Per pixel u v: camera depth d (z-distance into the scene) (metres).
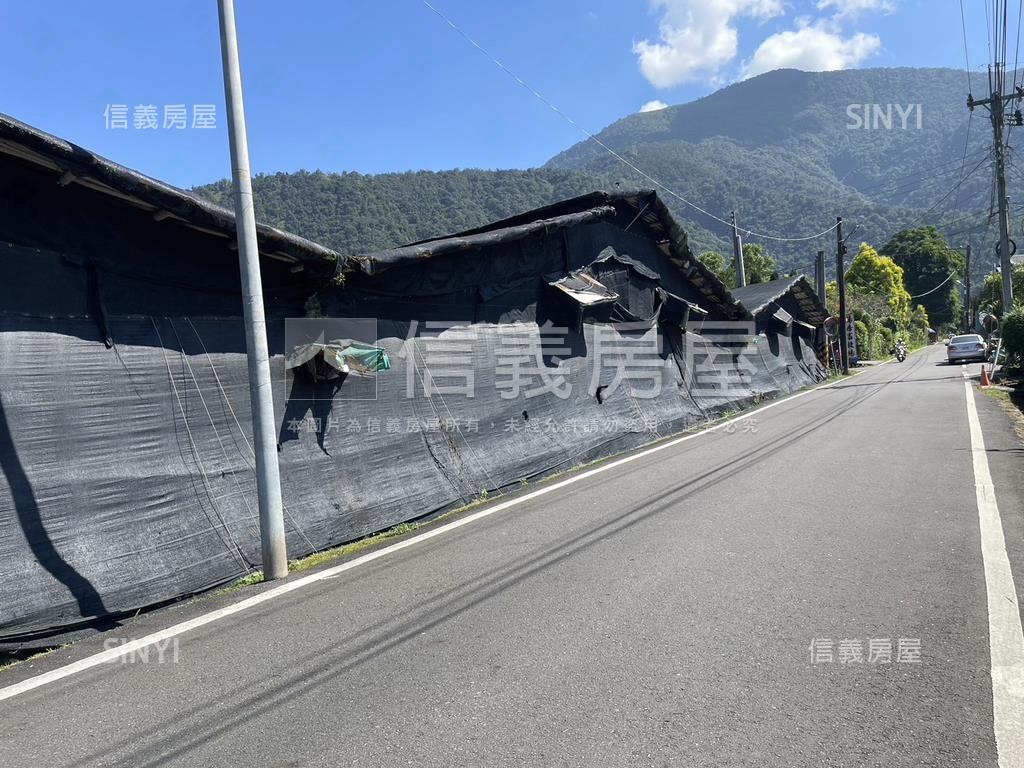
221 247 6.50
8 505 4.53
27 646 4.18
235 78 5.46
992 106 22.80
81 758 2.85
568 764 2.53
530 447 9.74
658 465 9.51
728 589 4.29
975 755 2.49
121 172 5.17
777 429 12.58
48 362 5.02
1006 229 22.83
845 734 2.65
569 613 4.06
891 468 7.95
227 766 2.70
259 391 5.45
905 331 59.84
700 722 2.78
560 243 12.05
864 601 3.98
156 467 5.48
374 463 7.46
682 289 16.95
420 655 3.62
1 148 4.65
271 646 3.93
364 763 2.64
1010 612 3.74
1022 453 8.41
